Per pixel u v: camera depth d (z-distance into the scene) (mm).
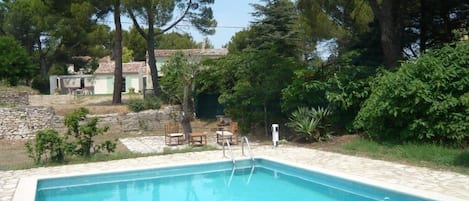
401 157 11180
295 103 15844
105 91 47531
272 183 10461
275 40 32750
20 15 39656
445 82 11445
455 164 9859
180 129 19125
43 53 44031
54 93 36656
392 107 12125
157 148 14812
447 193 7355
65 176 9938
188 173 11227
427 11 18562
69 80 44312
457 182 8211
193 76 16938
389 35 15531
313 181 9953
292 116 16125
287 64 17203
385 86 12375
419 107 11734
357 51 17641
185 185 10469
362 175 9148
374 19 18547
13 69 28609
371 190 8258
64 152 11961
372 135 13500
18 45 29656
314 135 14844
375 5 15867
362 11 19312
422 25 19203
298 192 9500
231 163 11719
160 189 10086
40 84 40625
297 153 12703
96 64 51000
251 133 18047
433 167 9828
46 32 40969
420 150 11148
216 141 16391
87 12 22844
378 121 13055
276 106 17531
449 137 11266
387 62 15688
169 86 22141
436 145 11656
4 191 8484
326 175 9492
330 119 15227
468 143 11461
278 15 33625
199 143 15812
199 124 22188
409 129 12109
